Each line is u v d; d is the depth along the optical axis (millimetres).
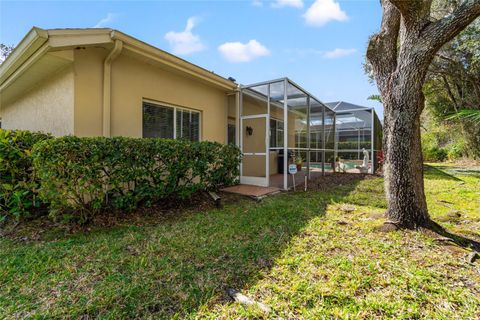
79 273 2332
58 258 2633
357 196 5773
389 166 3521
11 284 2145
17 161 3807
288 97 7641
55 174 3230
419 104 3328
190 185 5047
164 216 4301
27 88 6125
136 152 4047
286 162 6824
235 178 6586
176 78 6168
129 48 4684
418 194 3355
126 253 2773
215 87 7277
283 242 3057
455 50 10281
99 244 2998
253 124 7789
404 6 3004
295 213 4348
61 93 4738
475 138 14062
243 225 3744
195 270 2414
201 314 1804
